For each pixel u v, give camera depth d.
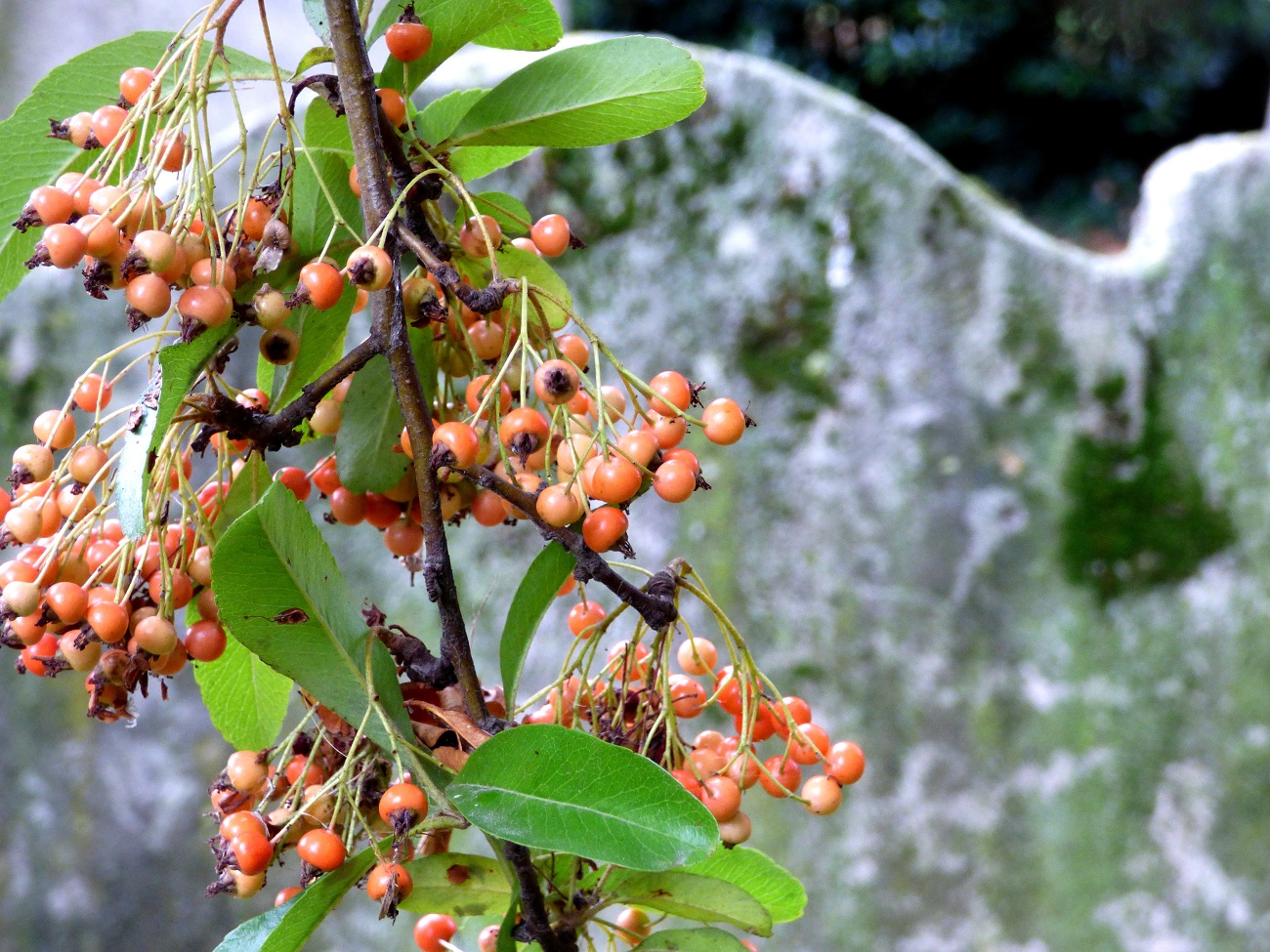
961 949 0.92
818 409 0.93
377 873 0.29
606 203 0.92
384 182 0.30
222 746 0.92
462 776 0.30
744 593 0.92
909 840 0.93
